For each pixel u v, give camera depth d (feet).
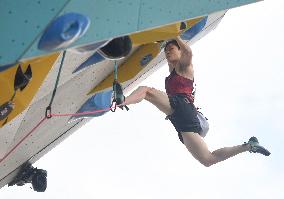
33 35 36.29
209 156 64.69
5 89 45.06
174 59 65.00
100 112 59.52
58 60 46.73
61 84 52.65
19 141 62.80
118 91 55.67
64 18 34.91
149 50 62.64
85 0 37.73
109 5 38.45
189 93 65.57
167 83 65.92
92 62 49.60
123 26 38.73
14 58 35.88
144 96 63.31
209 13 41.78
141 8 39.58
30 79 45.50
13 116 47.78
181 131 65.10
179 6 40.86
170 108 64.85
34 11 36.73
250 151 64.08
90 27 37.47
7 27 36.22
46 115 52.95
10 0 36.60
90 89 62.49
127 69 63.05
